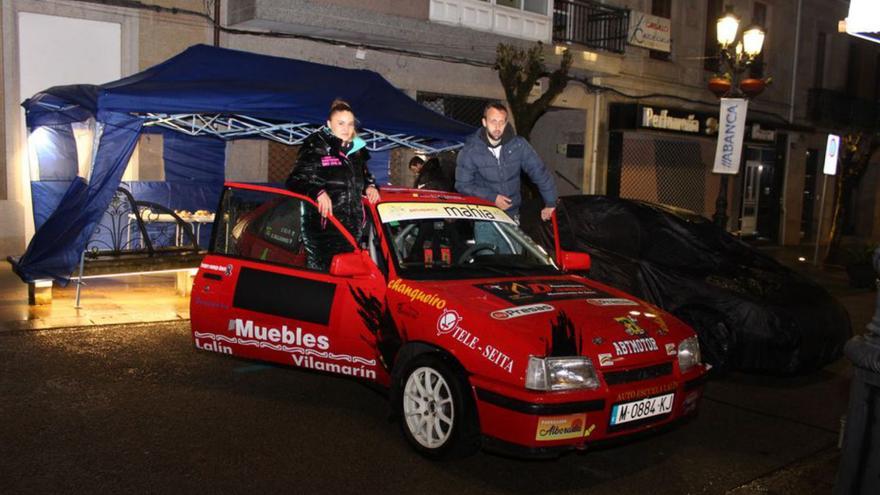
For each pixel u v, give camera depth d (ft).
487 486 14.39
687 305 22.95
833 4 77.87
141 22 36.52
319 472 14.49
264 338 17.87
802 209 78.54
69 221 25.55
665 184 62.80
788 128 72.84
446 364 14.73
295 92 28.76
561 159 58.75
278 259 18.15
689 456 16.70
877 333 11.08
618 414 14.15
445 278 16.53
